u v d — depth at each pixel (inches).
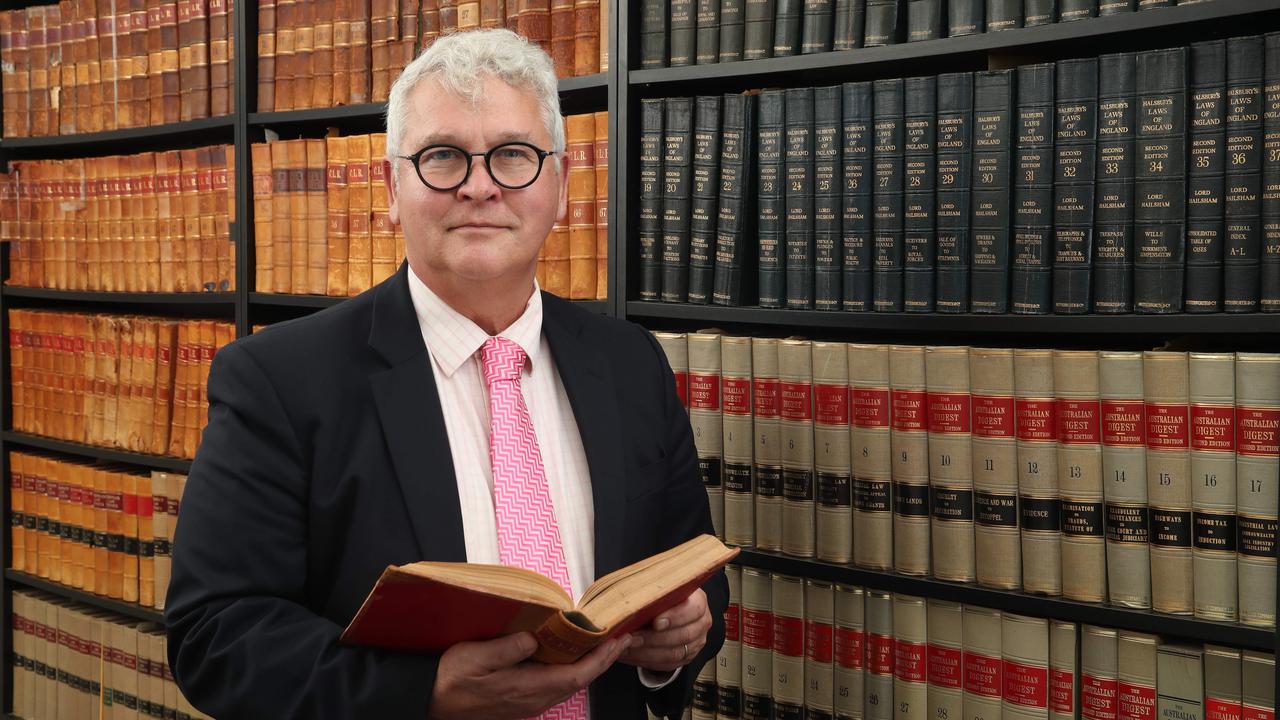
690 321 81.9
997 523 60.7
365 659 40.0
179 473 98.1
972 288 60.8
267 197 88.7
